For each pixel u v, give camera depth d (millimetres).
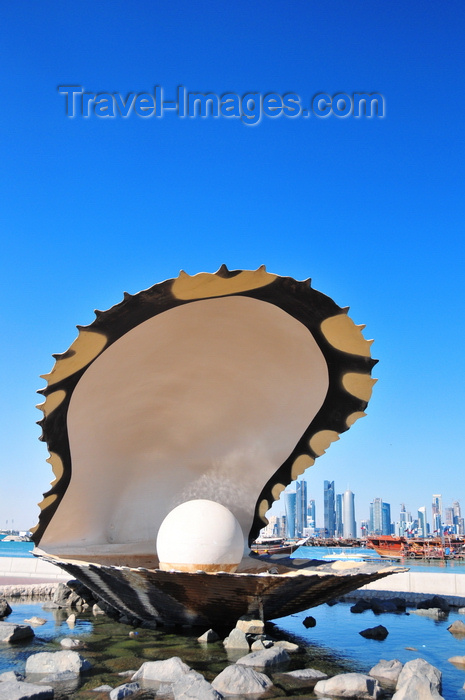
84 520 12234
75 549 12117
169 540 9961
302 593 8883
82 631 9938
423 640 9867
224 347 11891
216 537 9859
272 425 12953
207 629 9906
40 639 9258
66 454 10914
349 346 11016
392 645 9453
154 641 9109
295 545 18672
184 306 10211
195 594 8852
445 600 13609
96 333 9414
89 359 9898
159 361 11586
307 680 7113
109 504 12758
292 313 10695
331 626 11281
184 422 13117
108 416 11727
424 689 6199
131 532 13180
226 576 8242
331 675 7465
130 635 9539
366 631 10383
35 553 10820
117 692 6230
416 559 59688
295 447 12867
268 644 8656
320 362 11703
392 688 6906
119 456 12602
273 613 9445
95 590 10312
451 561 56812
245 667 7297
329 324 10648
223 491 13562
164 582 8734
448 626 11219
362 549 80938
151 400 12352
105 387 11062
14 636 9133
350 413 12117
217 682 6734
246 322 11258
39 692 6152
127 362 10969
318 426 12516
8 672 6938
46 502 10914
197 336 11398
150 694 6379
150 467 13352
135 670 7398
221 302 10461
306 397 12398
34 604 13523
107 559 12258
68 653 7547
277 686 6836
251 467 13352
